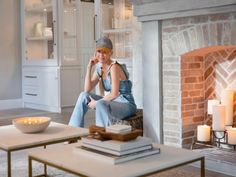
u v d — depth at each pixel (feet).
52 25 20.27
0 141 7.13
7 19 21.81
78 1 20.63
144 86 11.76
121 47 16.65
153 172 5.42
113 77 11.05
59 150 6.49
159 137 11.41
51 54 20.52
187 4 9.95
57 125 8.82
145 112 11.74
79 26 20.79
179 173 9.31
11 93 22.17
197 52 10.65
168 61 11.06
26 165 10.22
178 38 10.68
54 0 20.04
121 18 16.61
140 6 11.45
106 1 17.19
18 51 22.34
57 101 20.12
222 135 11.12
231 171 9.20
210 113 11.01
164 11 10.63
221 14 9.52
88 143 6.18
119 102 11.19
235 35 9.27
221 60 11.09
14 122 7.93
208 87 11.48
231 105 10.66
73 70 20.58
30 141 7.13
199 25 10.09
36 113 19.74
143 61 11.75
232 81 10.86
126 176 5.08
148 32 11.47
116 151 5.74
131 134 5.92
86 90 11.73
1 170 9.77
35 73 21.42
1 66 21.72
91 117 18.48
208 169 9.67
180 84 10.80
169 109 11.18
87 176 5.18
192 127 11.25
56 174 9.31
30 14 21.75
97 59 11.72
